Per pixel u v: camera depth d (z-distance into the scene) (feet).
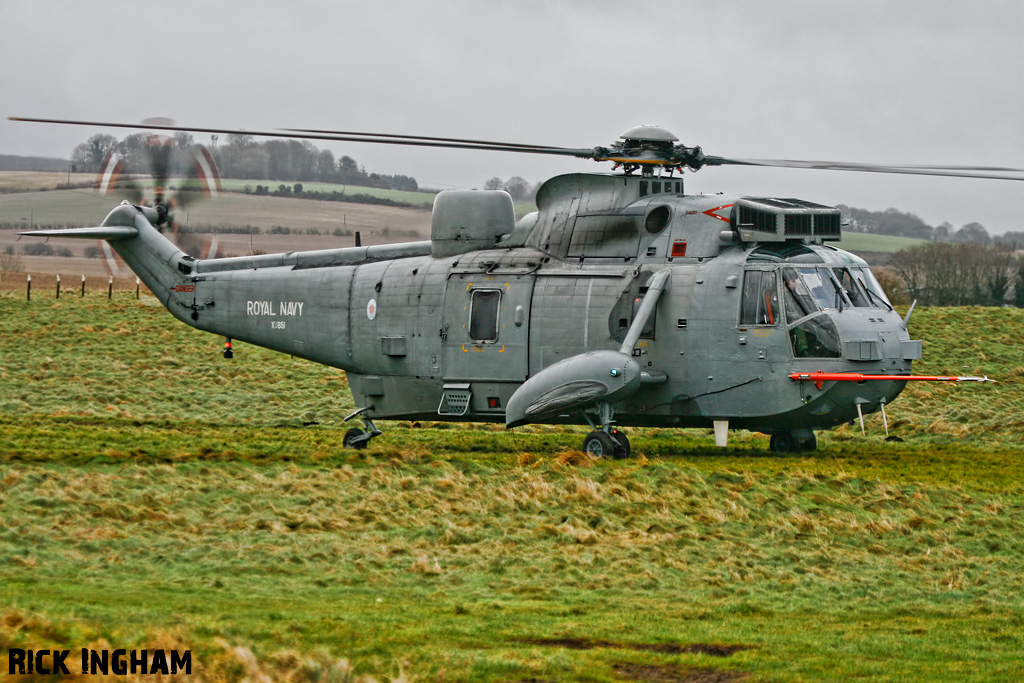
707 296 142.72
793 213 142.10
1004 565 101.19
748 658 72.08
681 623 80.94
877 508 118.52
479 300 155.33
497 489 122.52
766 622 82.23
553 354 149.59
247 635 71.61
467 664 68.59
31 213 366.43
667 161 150.71
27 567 87.81
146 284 188.03
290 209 329.11
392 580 91.25
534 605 84.94
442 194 165.07
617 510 115.24
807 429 144.56
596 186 154.51
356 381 169.58
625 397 141.28
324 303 171.63
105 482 118.62
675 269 145.79
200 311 182.60
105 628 68.74
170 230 195.31
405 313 161.89
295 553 97.04
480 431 187.52
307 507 113.91
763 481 129.59
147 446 151.12
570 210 155.53
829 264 142.10
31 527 99.50
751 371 140.46
